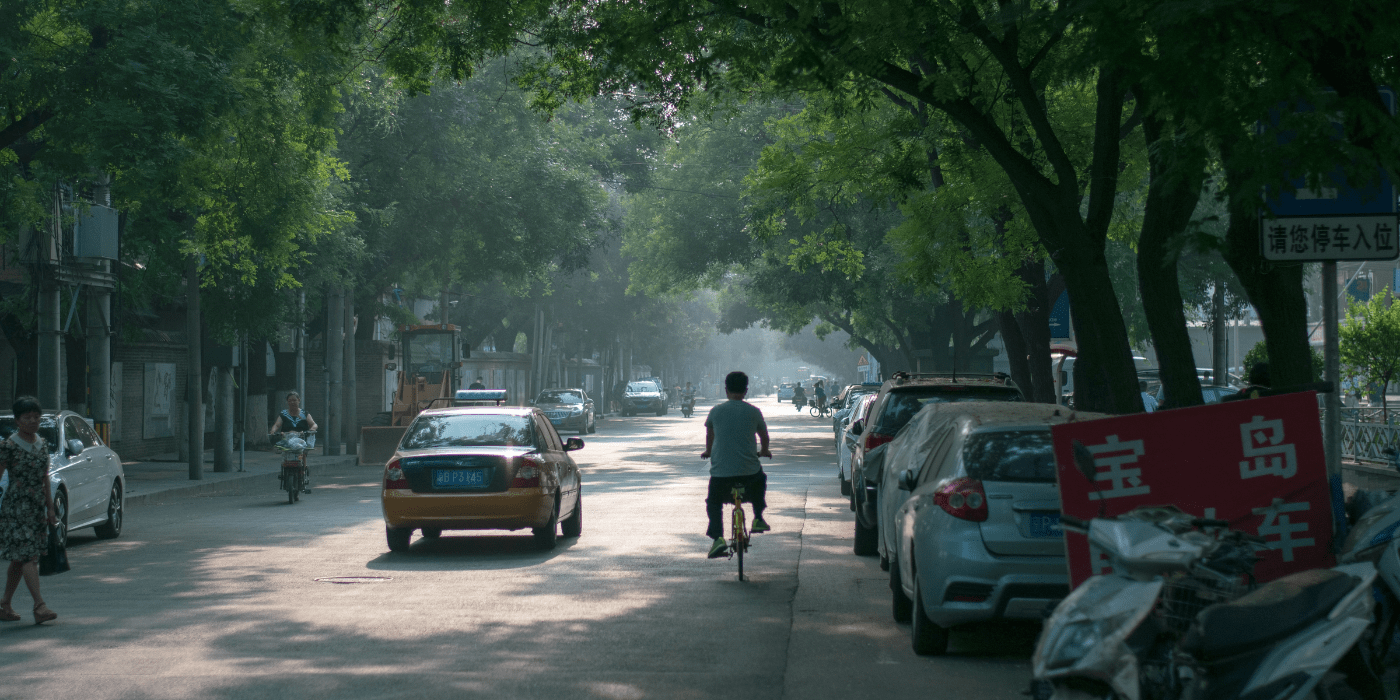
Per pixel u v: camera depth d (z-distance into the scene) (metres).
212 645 8.27
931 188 20.03
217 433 27.30
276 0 13.44
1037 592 7.44
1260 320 9.32
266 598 10.36
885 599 10.21
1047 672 4.87
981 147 15.29
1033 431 7.95
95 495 14.68
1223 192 7.34
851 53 10.17
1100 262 10.59
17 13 14.98
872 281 38.41
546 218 35.88
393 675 7.33
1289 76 6.85
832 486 22.41
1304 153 6.71
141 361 33.00
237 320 26.44
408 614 9.52
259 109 17.78
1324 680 4.86
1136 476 6.52
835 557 12.95
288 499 20.88
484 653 7.98
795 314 52.25
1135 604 4.79
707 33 11.70
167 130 15.00
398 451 14.01
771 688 7.02
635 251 51.47
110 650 8.12
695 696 6.83
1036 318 18.47
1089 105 15.52
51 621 9.22
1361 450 23.70
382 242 33.31
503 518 13.30
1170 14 6.82
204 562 12.89
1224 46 6.83
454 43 12.95
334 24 12.98
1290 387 7.88
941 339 50.19
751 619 9.27
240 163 18.81
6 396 28.58
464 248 36.56
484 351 67.69
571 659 7.80
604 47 12.19
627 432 49.38
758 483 11.59
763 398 164.75
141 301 27.50
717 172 41.78
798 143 19.64
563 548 13.97
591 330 78.19
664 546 14.03
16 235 20.41
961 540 7.58
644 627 8.94
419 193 32.91
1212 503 6.49
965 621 7.62
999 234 17.66
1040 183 10.65
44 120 15.80
